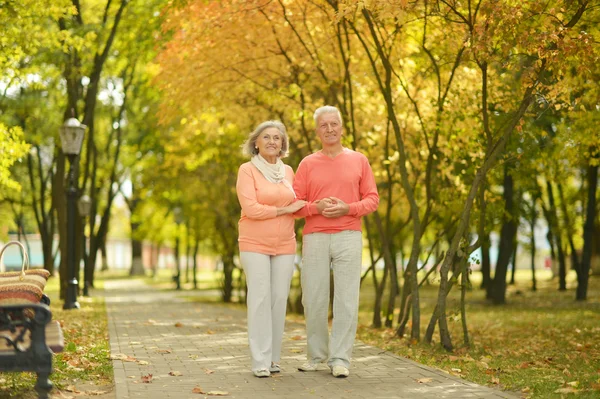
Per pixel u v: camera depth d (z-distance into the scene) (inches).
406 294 485.4
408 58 515.8
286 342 396.8
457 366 313.7
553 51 328.5
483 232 396.2
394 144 552.7
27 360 198.5
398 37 487.8
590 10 388.5
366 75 522.0
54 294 1000.2
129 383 258.7
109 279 2000.5
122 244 3435.0
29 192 1392.7
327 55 532.7
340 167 284.4
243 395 239.8
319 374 280.5
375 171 583.2
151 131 1133.7
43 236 1294.3
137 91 1180.5
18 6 486.3
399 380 268.1
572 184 1173.1
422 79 501.4
